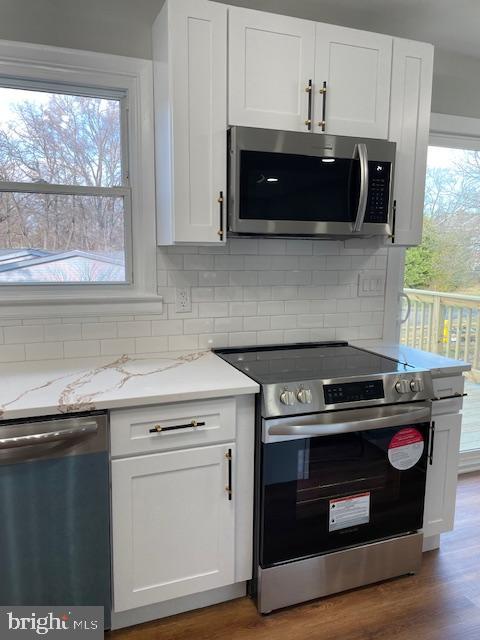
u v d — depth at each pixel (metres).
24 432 1.44
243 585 1.91
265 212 1.88
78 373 1.84
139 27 2.02
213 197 1.88
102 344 2.11
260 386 1.70
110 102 2.05
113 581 1.62
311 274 2.45
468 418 3.27
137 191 2.10
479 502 2.66
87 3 1.94
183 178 1.83
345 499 1.86
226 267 2.27
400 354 2.27
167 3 1.74
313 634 1.72
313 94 1.95
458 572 2.07
